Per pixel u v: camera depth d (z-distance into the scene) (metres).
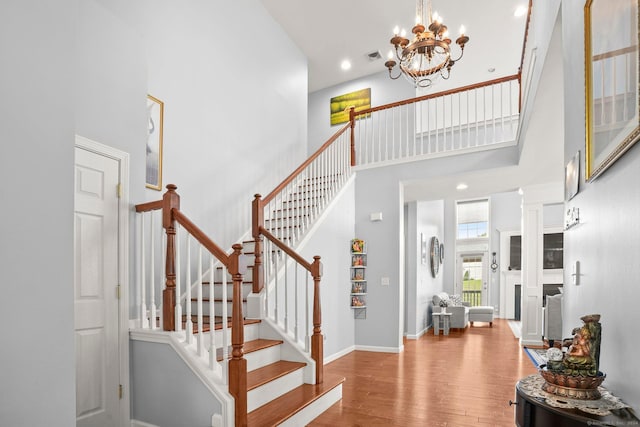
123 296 2.89
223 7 5.32
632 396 1.24
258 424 2.60
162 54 4.28
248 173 5.66
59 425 1.28
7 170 1.20
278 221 5.44
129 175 3.03
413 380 4.29
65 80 1.38
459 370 4.75
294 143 6.96
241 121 5.57
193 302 4.08
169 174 4.27
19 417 1.19
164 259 3.05
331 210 5.53
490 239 10.48
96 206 2.76
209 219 4.84
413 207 7.80
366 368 4.86
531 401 1.37
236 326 2.54
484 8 6.20
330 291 5.39
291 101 6.95
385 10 6.32
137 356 2.88
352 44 7.25
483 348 6.20
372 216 6.20
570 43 2.02
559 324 5.81
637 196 1.17
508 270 10.20
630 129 1.16
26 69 1.27
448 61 4.20
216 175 5.01
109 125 2.88
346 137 6.46
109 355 2.76
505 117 6.83
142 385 2.84
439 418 3.16
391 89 8.02
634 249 1.20
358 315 6.18
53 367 1.28
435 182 6.13
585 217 1.78
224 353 2.59
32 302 1.24
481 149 5.46
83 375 2.57
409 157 6.00
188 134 4.58
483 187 6.55
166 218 2.92
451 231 10.84
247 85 5.75
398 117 7.80
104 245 2.80
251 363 3.24
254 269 3.85
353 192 6.34
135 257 3.06
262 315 3.75
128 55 3.08
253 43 5.96
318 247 5.11
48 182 1.31
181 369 2.67
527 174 5.66
